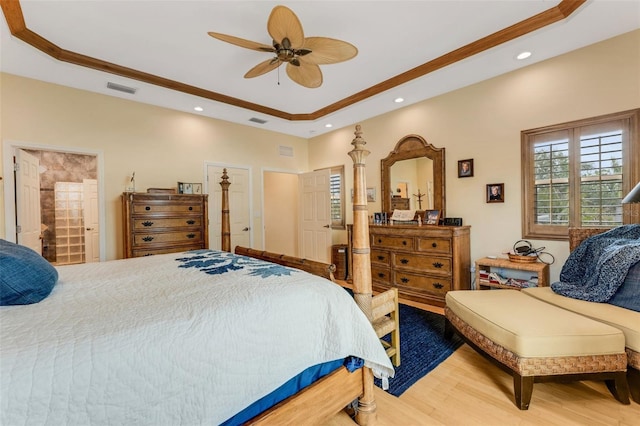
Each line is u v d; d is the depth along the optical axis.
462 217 3.61
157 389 0.89
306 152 5.89
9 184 3.01
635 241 1.99
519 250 3.03
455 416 1.62
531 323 1.77
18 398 0.71
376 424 1.57
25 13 2.19
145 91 3.50
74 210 5.95
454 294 2.43
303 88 3.70
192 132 4.34
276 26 1.93
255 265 1.90
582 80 2.74
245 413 1.11
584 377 1.65
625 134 2.54
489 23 2.47
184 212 3.75
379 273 3.99
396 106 4.14
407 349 2.40
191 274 1.65
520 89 3.12
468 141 3.54
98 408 0.79
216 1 2.12
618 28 2.44
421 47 2.82
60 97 3.29
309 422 1.29
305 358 1.27
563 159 2.88
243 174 4.94
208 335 1.02
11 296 1.09
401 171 4.21
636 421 1.55
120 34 2.50
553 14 2.32
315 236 5.39
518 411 1.65
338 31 2.52
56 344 0.83
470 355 2.31
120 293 1.30
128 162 3.76
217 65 3.06
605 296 1.94
